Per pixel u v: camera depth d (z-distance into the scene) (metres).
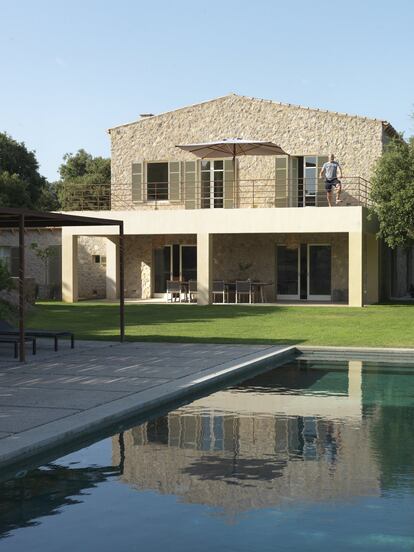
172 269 25.72
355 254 20.67
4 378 8.71
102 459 5.55
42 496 4.68
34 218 11.95
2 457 5.12
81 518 4.30
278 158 24.06
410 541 3.95
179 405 7.77
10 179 33.56
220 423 6.85
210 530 4.11
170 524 4.21
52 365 9.85
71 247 23.45
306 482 4.99
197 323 16.22
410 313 18.59
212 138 24.97
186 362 10.09
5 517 4.32
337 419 7.05
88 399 7.28
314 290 24.38
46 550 3.84
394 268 27.97
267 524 4.21
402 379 9.55
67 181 47.12
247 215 21.52
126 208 25.98
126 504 4.54
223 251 24.94
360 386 9.01
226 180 24.67
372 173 23.27
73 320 17.12
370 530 4.11
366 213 21.28
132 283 26.02
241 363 9.95
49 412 6.62
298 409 7.54
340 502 4.57
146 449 5.86
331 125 23.73
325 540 3.96
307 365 10.86
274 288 24.41
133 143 25.81
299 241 24.33
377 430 6.57
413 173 20.67
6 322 11.71
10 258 26.47
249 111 24.56
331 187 21.23
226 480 5.02
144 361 10.22
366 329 14.61
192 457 5.62
